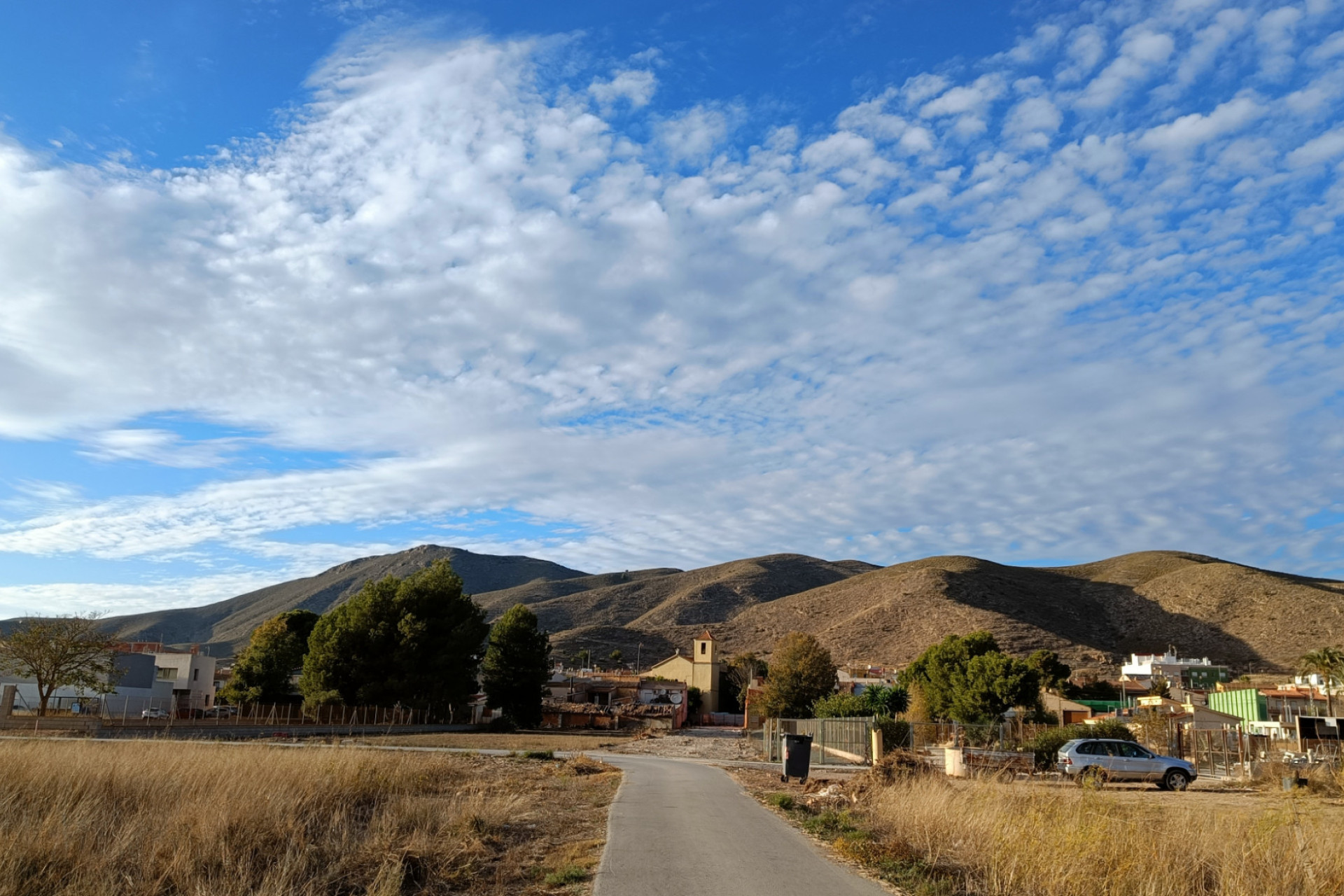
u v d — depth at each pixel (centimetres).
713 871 1152
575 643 15225
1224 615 11888
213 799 1383
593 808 1878
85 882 1005
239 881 1023
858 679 9800
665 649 15050
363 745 3653
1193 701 7188
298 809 1488
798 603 15638
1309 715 5862
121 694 5969
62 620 5156
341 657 6475
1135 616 12862
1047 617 12725
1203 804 2258
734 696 10931
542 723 8031
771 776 2805
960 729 4069
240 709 5709
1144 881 1053
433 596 6819
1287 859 1115
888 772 2238
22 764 1630
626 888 1046
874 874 1171
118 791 1558
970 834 1348
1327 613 10981
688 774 2842
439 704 6638
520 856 1303
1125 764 2931
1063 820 1241
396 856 1163
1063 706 7306
